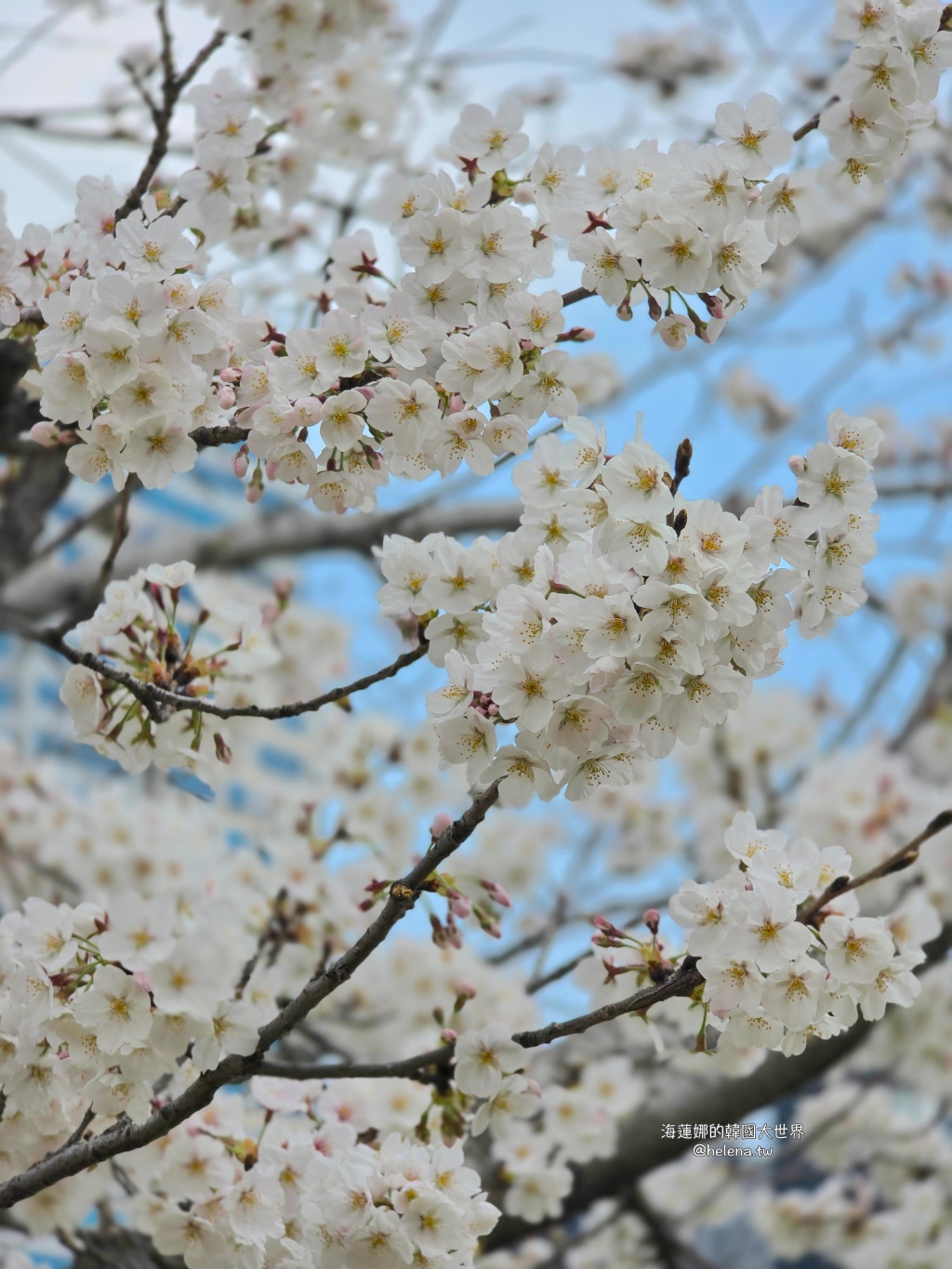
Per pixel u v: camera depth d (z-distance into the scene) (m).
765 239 2.74
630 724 2.64
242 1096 2.99
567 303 2.76
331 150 3.27
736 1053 2.99
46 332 2.72
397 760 3.82
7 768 4.31
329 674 4.50
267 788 4.34
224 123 3.00
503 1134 2.85
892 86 2.76
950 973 3.99
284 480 2.75
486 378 2.73
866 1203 4.50
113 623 2.91
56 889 3.94
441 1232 2.73
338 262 2.91
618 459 2.63
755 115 2.74
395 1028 3.83
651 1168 3.25
